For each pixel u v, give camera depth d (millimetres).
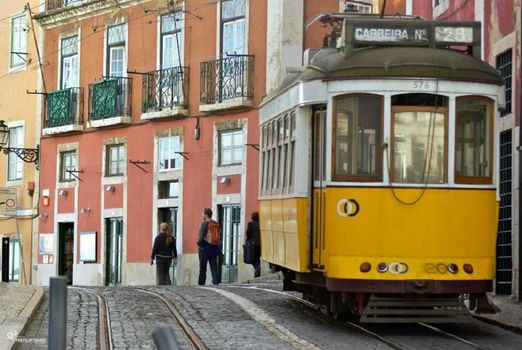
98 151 34625
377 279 13086
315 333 13555
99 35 34750
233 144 29844
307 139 14125
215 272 26625
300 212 14148
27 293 18172
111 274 33969
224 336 13258
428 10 23828
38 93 36906
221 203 29906
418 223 13164
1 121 36312
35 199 37219
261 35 29125
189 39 31328
